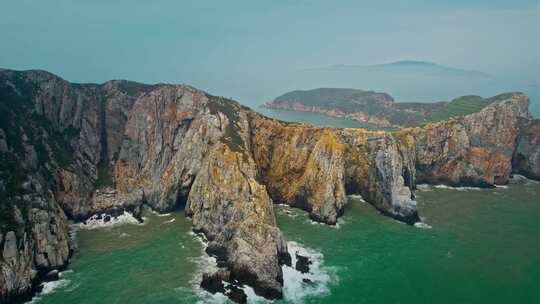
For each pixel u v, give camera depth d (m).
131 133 130.75
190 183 118.19
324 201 112.00
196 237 99.38
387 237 102.50
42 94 121.38
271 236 86.38
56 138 119.06
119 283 77.50
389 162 120.88
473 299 75.56
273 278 78.56
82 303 71.00
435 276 83.50
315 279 81.81
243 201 96.06
